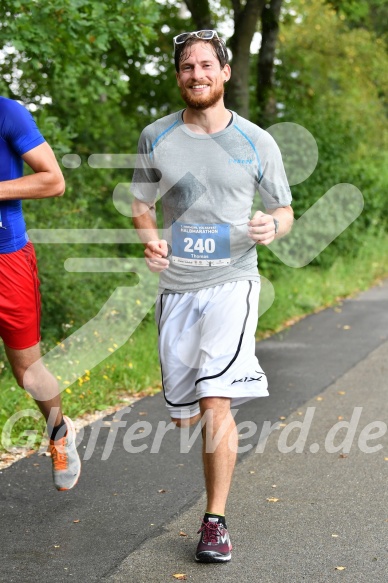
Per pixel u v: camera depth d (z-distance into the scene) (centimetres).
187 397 669
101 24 1316
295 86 2775
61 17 1252
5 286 645
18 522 679
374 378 1195
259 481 775
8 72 1591
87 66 1542
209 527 606
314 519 682
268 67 2475
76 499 730
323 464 822
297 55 2873
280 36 2881
